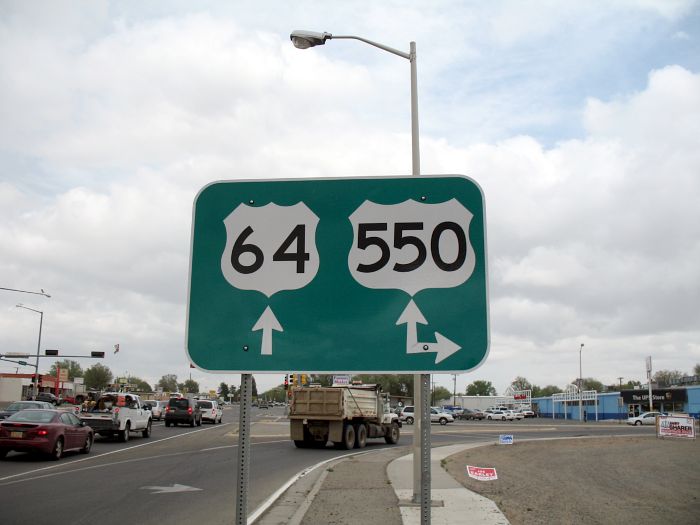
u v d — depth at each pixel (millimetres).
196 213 4559
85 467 16891
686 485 15773
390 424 29922
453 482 14164
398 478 14633
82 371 163000
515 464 20156
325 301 4410
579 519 10500
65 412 20484
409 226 4441
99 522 9531
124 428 27188
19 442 18203
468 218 4418
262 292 4445
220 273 4480
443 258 4387
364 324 4359
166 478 14750
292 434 25406
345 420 25750
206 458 19922
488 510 10484
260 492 12758
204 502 11422
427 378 4254
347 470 16641
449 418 64938
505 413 90562
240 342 4398
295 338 4379
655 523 10555
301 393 25547
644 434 42562
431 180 4484
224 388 166250
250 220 4527
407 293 4367
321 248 4469
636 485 15633
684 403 79312
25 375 87875
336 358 4340
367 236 4457
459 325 4305
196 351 4402
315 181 4555
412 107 14023
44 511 10383
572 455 24141
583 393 96062
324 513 10266
